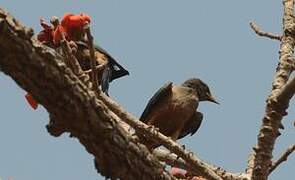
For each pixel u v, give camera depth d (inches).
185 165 403.2
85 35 365.7
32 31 254.4
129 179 296.8
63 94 265.0
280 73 370.6
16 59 251.4
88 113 274.1
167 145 363.9
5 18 249.1
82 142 283.4
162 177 304.7
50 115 274.5
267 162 328.2
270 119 326.3
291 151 352.2
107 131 282.4
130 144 293.7
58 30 341.4
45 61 258.1
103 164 290.4
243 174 394.0
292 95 323.0
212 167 387.9
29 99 330.6
